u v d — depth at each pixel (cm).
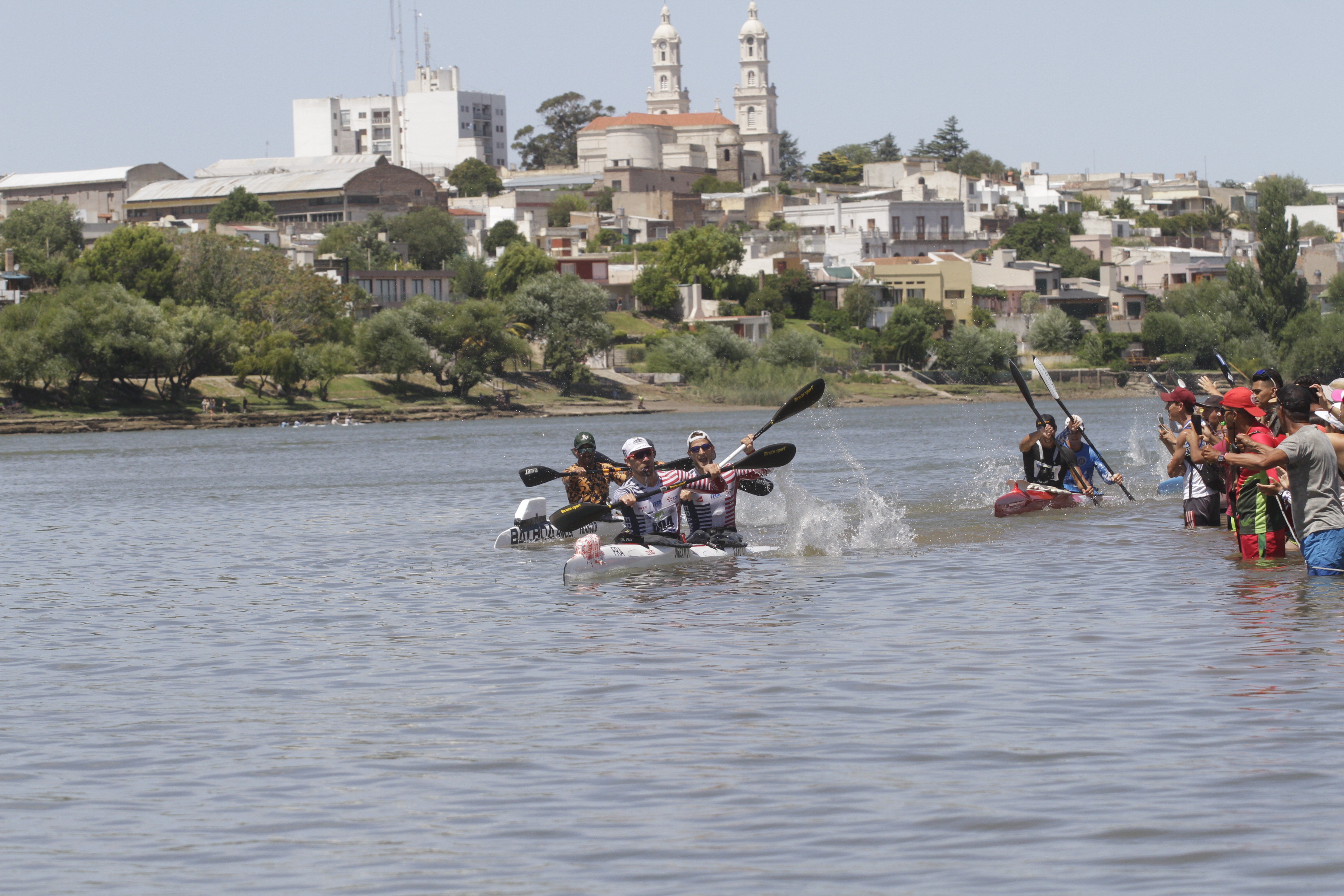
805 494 3712
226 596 2959
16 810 1422
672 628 2341
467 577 3130
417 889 1180
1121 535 3356
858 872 1184
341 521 4716
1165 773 1409
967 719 1653
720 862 1217
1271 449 2511
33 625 2611
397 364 17425
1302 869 1150
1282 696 1681
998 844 1235
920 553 3200
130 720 1797
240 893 1184
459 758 1566
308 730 1720
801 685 1864
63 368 14988
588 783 1456
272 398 16925
